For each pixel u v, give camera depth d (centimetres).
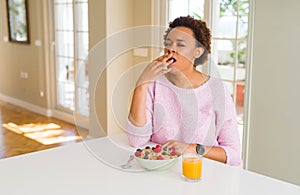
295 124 275
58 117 552
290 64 272
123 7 408
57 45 542
